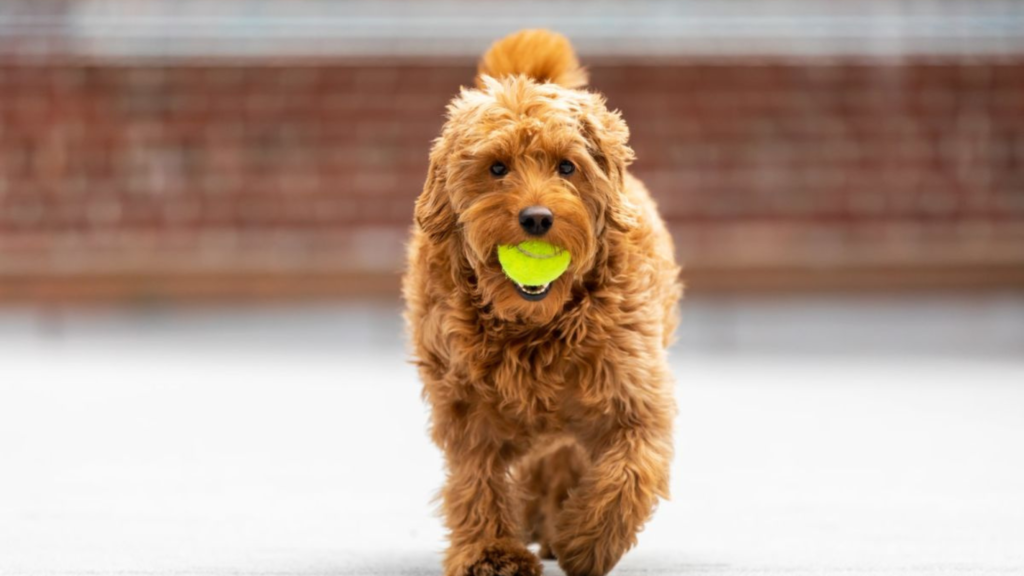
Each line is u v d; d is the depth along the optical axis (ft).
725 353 51.39
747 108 50.60
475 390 14.43
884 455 25.22
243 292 49.60
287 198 49.90
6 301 49.42
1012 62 50.98
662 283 15.84
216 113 50.24
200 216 49.62
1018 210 50.49
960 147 50.75
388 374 40.96
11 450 26.12
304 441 27.58
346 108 50.44
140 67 50.34
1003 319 56.03
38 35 50.65
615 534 13.96
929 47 51.24
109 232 49.42
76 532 17.49
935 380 39.40
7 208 49.42
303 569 15.01
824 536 17.04
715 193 50.16
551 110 13.99
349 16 51.44
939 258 50.16
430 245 14.69
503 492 14.80
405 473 23.39
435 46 50.98
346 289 49.62
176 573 14.67
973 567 14.62
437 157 14.58
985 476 22.45
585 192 14.14
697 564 15.19
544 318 13.89
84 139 49.85
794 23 51.47
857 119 50.65
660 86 50.49
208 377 40.01
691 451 26.03
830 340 56.34
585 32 51.11
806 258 49.98
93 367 43.14
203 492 21.18
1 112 49.83
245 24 51.11
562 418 14.58
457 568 14.16
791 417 31.14
